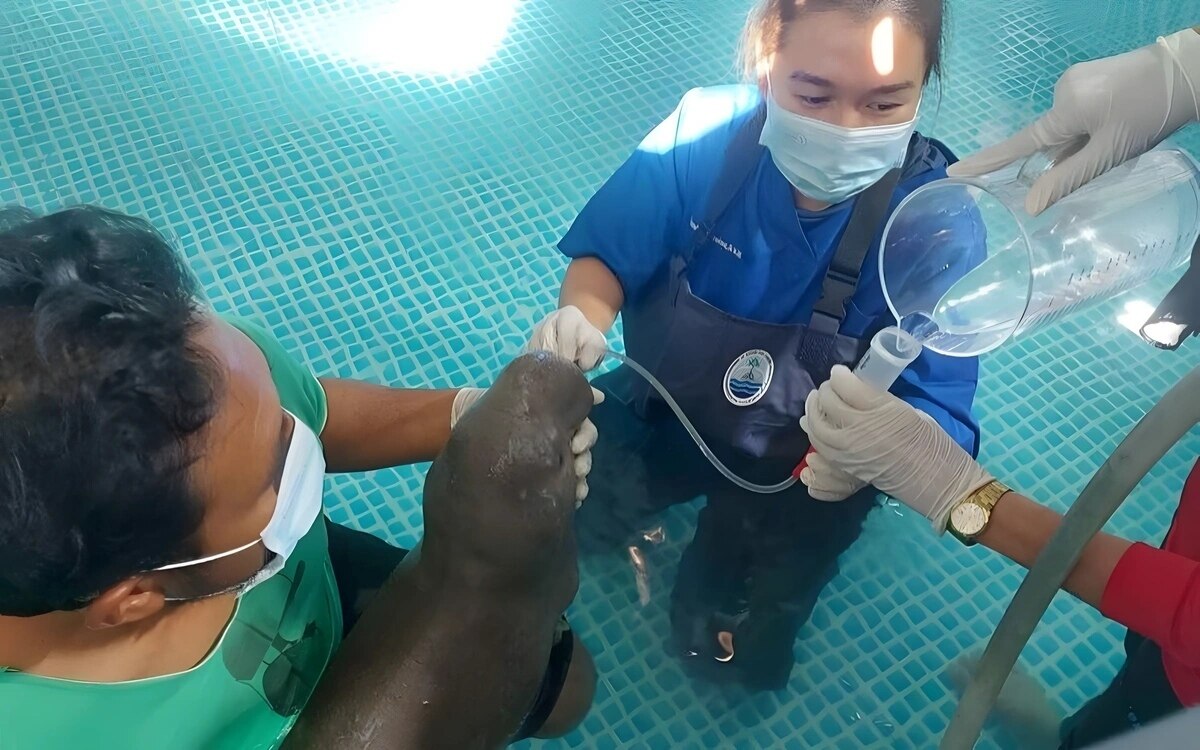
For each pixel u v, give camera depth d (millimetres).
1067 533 1085
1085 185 1566
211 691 1195
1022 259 1558
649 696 1923
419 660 1164
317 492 1166
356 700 1154
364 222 2783
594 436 1369
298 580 1358
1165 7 3504
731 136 1812
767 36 1603
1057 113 1577
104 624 994
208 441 904
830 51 1475
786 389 1841
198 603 1120
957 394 1863
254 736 1294
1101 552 1338
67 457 800
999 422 2439
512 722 1280
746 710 1917
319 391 1528
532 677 1279
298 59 3191
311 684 1378
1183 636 1216
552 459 1166
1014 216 1561
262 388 1018
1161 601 1243
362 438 1585
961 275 1597
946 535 2197
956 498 1558
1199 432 2408
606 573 2041
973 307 1553
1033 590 1157
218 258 2672
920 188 1582
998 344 1547
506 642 1209
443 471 1176
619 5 3473
